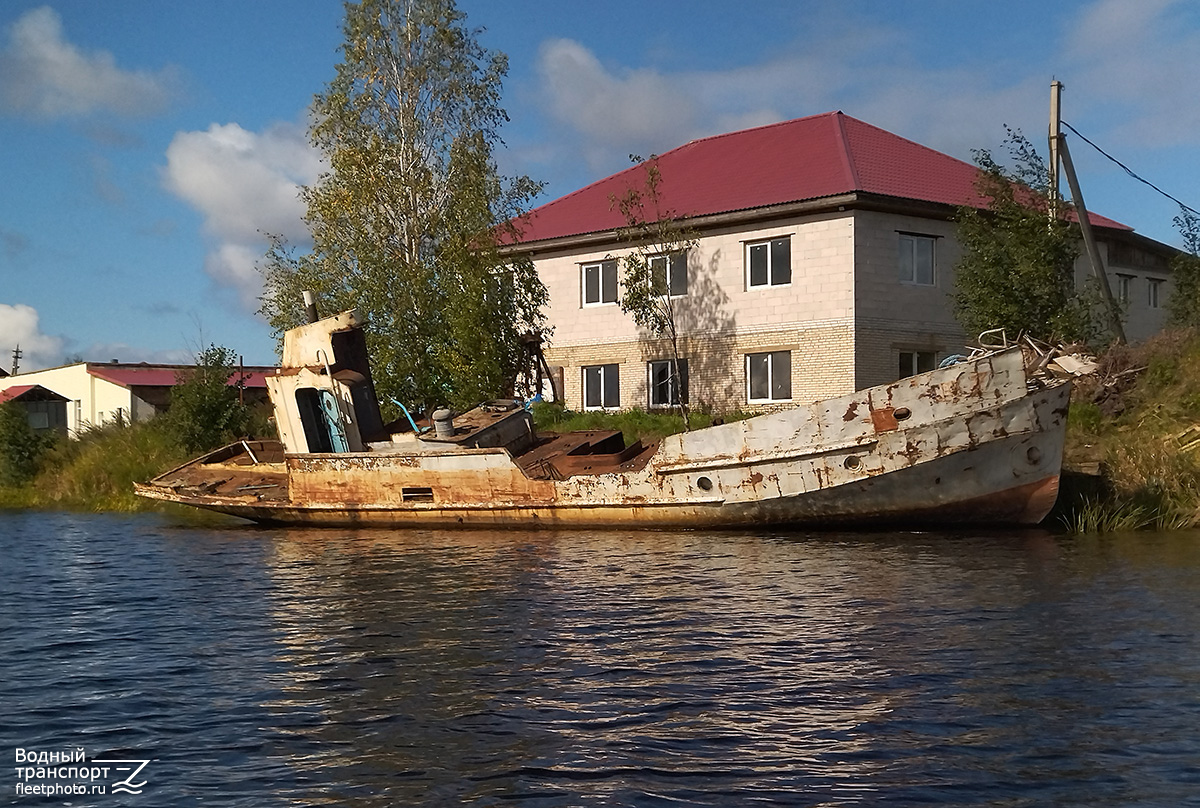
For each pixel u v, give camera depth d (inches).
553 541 661.3
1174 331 897.5
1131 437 738.2
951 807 242.8
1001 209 979.9
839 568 534.0
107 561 655.1
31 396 1792.6
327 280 1304.1
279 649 397.1
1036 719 297.7
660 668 354.0
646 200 1241.4
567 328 1264.8
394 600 484.7
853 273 1034.1
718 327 1135.6
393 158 1347.2
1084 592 462.3
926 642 381.4
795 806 244.7
